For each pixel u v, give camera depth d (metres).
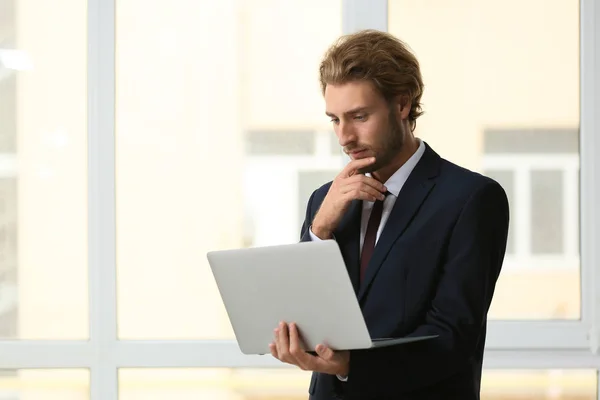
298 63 5.36
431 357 2.88
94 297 5.37
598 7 5.20
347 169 3.09
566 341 5.21
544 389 5.24
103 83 5.38
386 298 2.99
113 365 5.35
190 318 5.39
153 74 5.39
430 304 2.99
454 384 3.00
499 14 5.24
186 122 5.39
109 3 5.38
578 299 5.26
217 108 5.39
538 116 5.25
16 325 5.41
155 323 5.39
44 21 5.39
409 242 3.00
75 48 5.40
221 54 5.38
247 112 5.39
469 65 5.24
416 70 3.13
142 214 5.40
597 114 5.21
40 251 5.40
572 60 5.23
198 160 5.39
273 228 5.39
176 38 5.39
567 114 5.25
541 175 5.26
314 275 2.69
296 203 5.39
